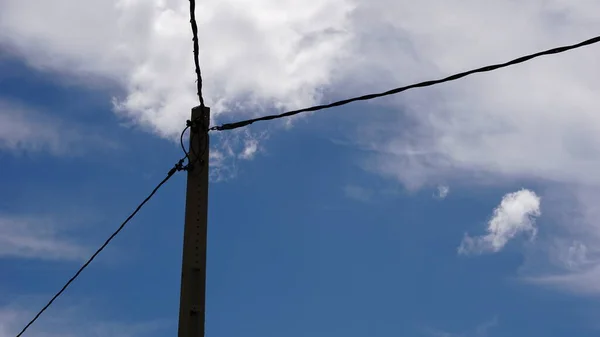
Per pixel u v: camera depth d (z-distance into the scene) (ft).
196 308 32.14
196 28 31.89
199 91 34.71
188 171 34.65
